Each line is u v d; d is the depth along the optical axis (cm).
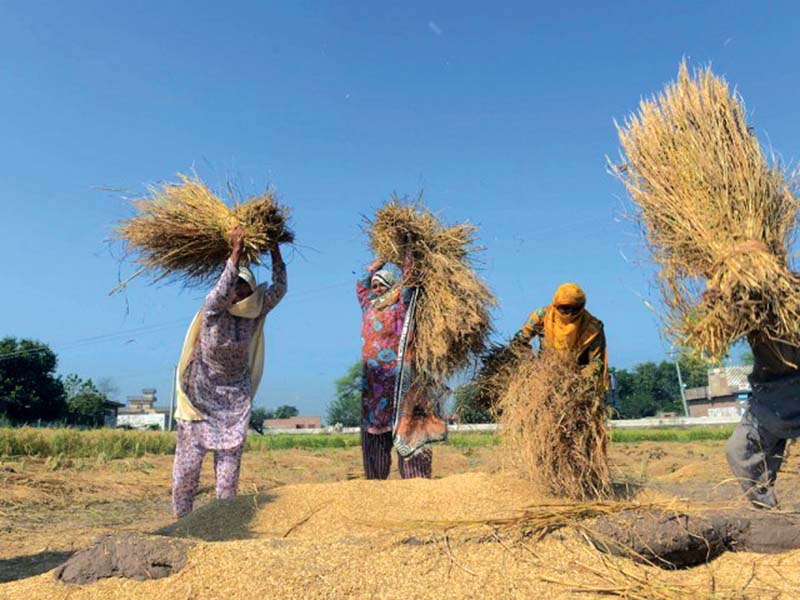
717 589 294
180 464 473
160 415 7231
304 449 2092
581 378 426
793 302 341
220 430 477
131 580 296
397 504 406
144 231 479
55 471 1043
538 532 333
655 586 291
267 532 381
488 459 484
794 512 360
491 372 488
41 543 495
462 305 497
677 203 377
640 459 1215
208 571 296
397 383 519
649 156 401
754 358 401
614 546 323
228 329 475
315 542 325
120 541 313
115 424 6944
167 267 496
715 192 371
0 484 812
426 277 523
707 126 391
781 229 362
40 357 5869
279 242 512
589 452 417
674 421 4381
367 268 557
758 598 282
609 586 291
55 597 289
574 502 393
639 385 7531
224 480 471
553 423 411
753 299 347
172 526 409
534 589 288
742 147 380
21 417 5722
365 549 316
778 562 322
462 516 386
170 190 489
